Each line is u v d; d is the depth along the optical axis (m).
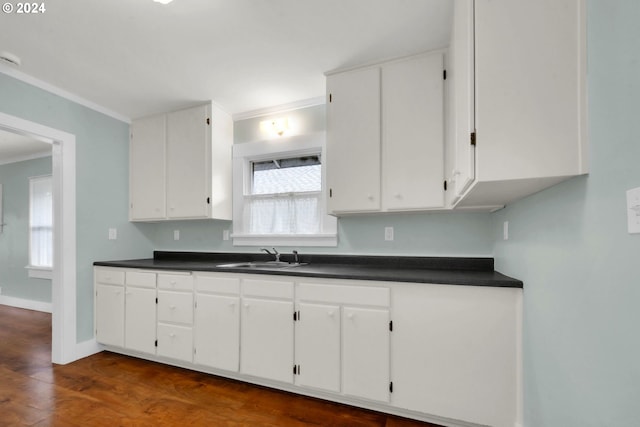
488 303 1.55
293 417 1.74
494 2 1.07
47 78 2.29
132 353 2.61
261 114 2.85
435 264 2.21
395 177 2.00
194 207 2.72
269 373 2.00
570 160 0.98
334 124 2.17
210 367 2.25
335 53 1.99
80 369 2.35
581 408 0.97
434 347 1.63
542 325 1.26
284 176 2.80
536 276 1.32
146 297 2.44
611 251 0.83
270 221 2.80
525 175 1.02
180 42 1.86
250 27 1.73
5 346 2.81
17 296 4.32
